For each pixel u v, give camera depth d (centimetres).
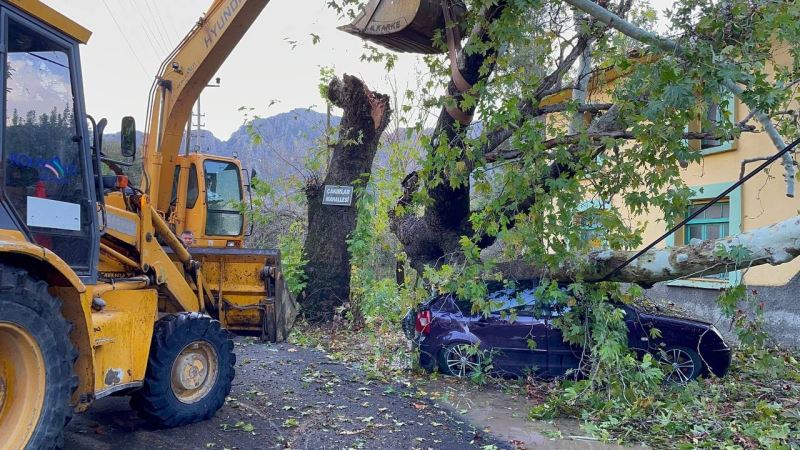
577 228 658
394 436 564
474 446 554
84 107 451
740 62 571
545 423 634
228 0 712
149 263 555
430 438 566
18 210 389
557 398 672
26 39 402
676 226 642
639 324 796
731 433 593
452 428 600
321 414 615
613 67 705
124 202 546
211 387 562
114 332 458
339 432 565
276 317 743
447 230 919
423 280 842
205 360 564
